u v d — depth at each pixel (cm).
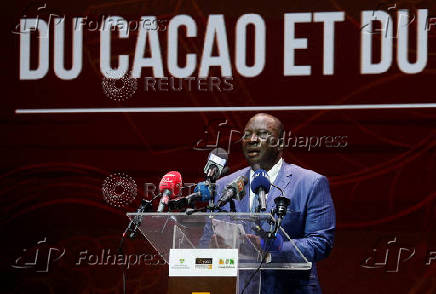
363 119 1188
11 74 1287
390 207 1162
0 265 1241
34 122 1273
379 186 1169
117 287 1209
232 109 1227
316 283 855
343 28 1206
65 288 1222
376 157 1176
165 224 699
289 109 1209
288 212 884
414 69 1181
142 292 1196
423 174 1161
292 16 1223
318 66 1209
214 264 674
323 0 1216
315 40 1213
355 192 1173
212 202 716
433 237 1146
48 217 1244
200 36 1247
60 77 1277
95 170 1248
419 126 1170
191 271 673
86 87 1268
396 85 1184
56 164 1259
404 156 1169
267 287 837
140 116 1249
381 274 1150
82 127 1261
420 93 1177
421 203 1157
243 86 1226
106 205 1236
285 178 913
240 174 968
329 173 1184
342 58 1203
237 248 681
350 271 1157
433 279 1139
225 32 1241
